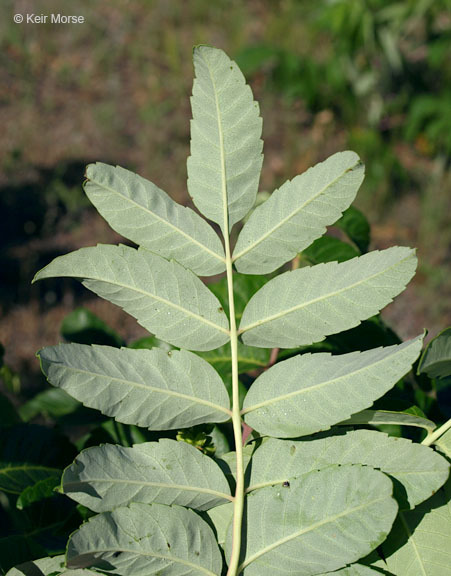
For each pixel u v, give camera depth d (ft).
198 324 1.65
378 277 1.61
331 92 10.59
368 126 10.65
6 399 2.29
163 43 12.76
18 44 12.46
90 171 1.66
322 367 1.60
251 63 9.78
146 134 10.70
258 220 1.68
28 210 8.93
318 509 1.55
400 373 1.55
